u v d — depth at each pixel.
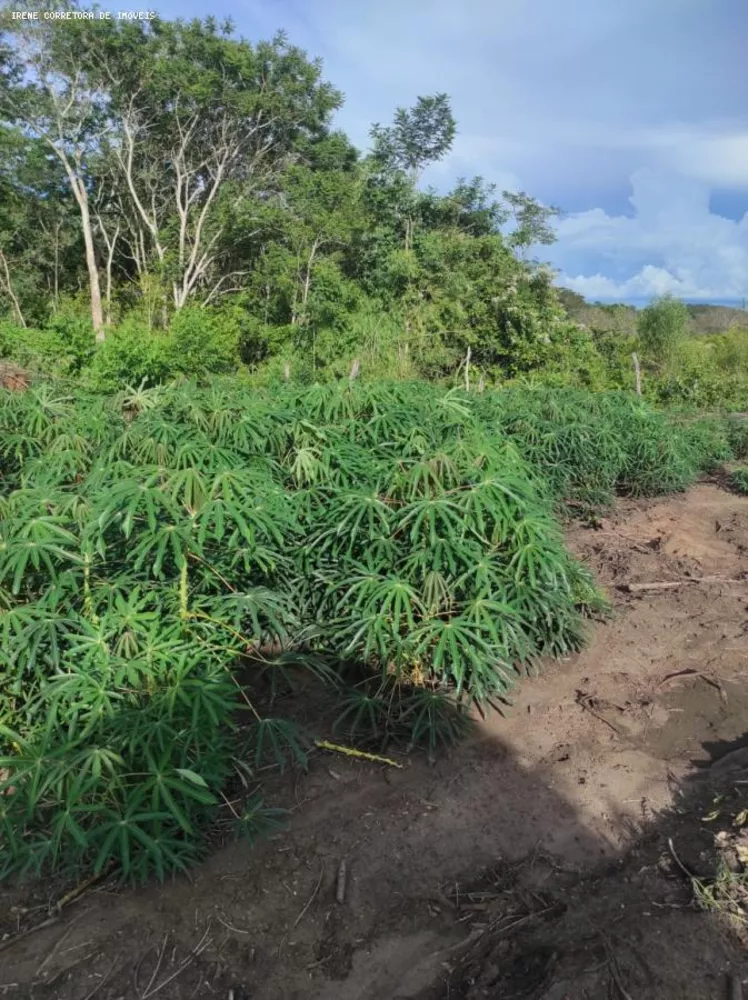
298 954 2.21
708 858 2.44
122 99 20.03
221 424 3.83
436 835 2.67
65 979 2.12
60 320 12.12
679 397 14.49
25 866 2.27
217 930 2.28
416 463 3.55
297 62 20.61
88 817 2.48
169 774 2.41
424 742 3.18
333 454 3.77
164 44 19.62
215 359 12.79
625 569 5.39
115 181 22.08
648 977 2.03
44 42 18.86
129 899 2.38
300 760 2.81
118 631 2.83
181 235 20.78
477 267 15.51
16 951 2.20
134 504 2.79
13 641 2.69
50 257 24.02
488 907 2.37
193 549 2.84
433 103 18.92
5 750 2.77
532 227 18.47
